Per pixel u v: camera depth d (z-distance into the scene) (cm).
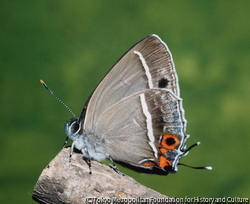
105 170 34
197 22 42
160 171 35
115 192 34
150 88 35
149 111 35
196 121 40
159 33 41
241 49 41
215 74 40
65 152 35
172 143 35
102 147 35
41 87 40
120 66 35
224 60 41
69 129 35
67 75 40
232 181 39
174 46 41
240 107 40
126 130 35
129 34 41
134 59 35
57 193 34
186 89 40
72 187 34
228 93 40
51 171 34
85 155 35
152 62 35
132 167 36
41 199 34
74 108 40
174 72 35
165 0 43
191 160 39
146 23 42
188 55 41
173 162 35
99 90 35
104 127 35
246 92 40
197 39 41
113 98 35
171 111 35
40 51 41
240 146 39
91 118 35
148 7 43
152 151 35
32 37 41
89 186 34
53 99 40
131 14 42
